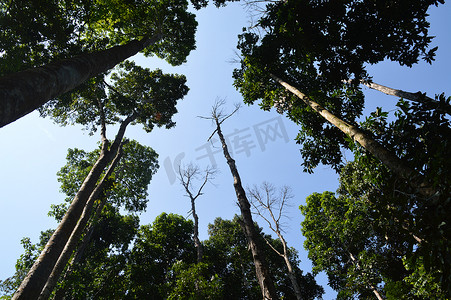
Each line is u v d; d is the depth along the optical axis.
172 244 19.27
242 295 18.30
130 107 16.00
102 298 12.93
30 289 5.77
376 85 10.94
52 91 2.91
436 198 3.60
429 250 3.54
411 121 5.14
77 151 20.44
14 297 5.52
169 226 19.75
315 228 20.95
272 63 11.73
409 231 3.96
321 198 20.73
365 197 12.01
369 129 6.88
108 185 13.48
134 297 14.97
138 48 7.21
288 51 10.74
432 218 3.51
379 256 12.86
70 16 9.50
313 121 10.67
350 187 12.89
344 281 17.52
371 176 6.21
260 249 6.52
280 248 23.89
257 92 13.70
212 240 23.61
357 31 8.34
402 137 5.28
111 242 19.73
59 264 8.73
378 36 8.35
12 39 8.45
